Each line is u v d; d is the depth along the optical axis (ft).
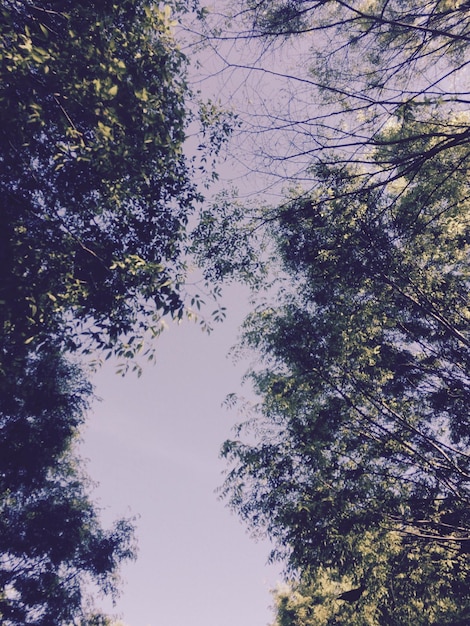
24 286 21.85
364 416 33.94
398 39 24.94
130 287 26.02
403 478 32.76
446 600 31.83
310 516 30.99
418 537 30.81
